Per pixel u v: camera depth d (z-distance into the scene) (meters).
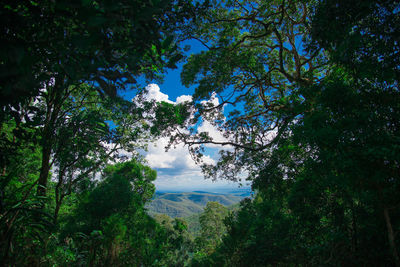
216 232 41.06
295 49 10.58
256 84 11.77
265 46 12.45
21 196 4.79
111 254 8.98
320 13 4.32
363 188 4.39
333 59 4.56
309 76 9.66
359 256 5.29
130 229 13.37
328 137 4.08
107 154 11.05
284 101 9.20
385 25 3.82
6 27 1.76
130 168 19.47
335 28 3.99
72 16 1.50
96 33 1.40
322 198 7.16
